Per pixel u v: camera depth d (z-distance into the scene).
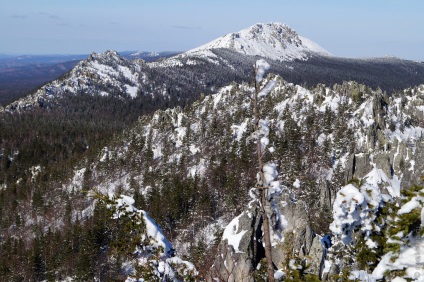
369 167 100.69
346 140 119.31
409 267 9.41
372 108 134.38
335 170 105.25
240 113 160.62
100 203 14.96
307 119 137.88
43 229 131.12
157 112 195.88
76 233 96.56
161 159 156.25
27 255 97.56
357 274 11.10
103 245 75.12
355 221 11.41
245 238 37.09
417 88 167.50
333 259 19.06
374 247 11.38
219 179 118.69
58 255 92.88
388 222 10.87
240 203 97.94
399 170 100.88
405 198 10.38
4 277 94.62
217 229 89.19
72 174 163.88
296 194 87.00
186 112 193.12
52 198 148.88
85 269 72.62
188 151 153.25
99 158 169.50
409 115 147.00
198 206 100.75
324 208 76.50
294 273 11.57
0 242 124.06
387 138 119.25
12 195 157.12
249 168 106.44
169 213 101.44
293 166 101.69
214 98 192.75
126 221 14.57
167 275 13.98
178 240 94.00
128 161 159.38
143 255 14.39
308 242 32.44
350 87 156.00
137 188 129.62
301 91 162.75
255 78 7.52
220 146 146.00
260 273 17.69
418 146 101.62
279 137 126.44
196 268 14.59
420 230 9.57
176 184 115.44
